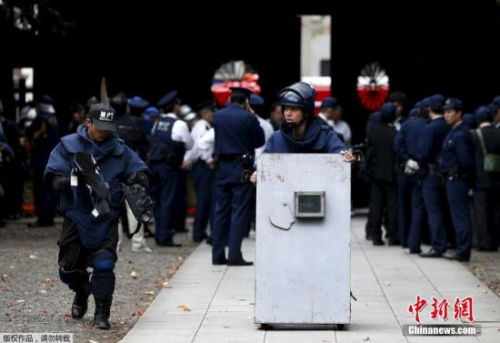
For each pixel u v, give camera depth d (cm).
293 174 1001
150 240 1906
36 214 2195
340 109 2186
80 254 1020
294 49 2483
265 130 1703
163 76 2491
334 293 1007
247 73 2486
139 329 1030
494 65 2433
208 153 1725
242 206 1511
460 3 2423
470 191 1845
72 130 2016
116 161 1016
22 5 1880
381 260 1605
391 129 1802
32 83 2425
